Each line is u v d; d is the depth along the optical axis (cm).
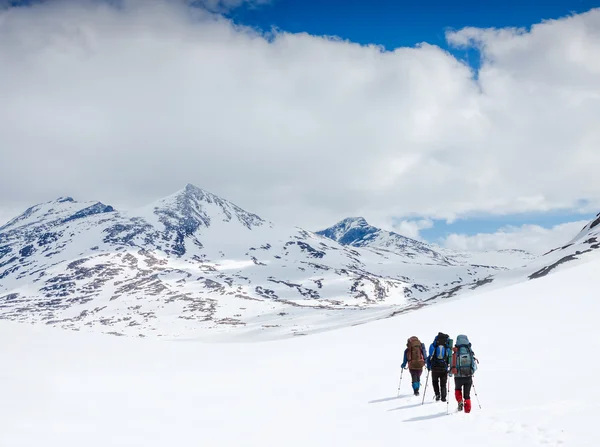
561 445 842
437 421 1178
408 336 3609
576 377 1453
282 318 18700
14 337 2575
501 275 12694
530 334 2761
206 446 1098
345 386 1947
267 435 1188
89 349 2630
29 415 1288
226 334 14975
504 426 1026
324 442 1072
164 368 2423
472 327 3441
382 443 1007
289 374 2359
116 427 1262
